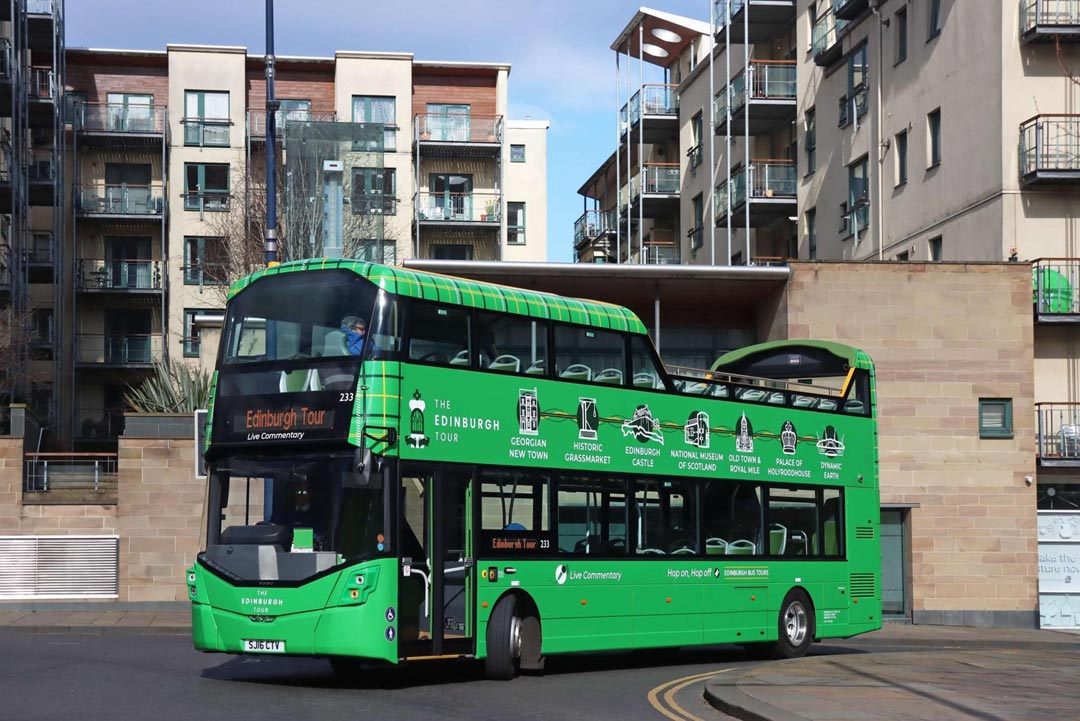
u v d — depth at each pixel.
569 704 13.58
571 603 16.62
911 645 26.31
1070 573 30.81
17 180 48.47
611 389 17.58
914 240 38.53
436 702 13.39
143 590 28.02
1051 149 33.50
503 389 15.91
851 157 43.22
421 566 14.57
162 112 57.53
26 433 31.53
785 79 50.31
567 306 17.11
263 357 14.91
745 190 49.34
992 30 34.53
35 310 54.09
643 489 17.92
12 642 20.42
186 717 11.81
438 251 61.06
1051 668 17.66
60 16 54.41
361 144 37.53
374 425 14.19
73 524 27.97
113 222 57.03
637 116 61.31
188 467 28.27
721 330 32.41
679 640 18.27
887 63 40.59
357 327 14.45
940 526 30.41
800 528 20.86
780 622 20.27
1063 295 33.62
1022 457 30.66
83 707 12.42
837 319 30.31
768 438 20.38
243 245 50.53
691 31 61.78
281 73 60.12
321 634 13.98
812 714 12.16
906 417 30.47
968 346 30.67
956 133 36.28
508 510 15.83
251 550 14.42
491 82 62.59
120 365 55.84
